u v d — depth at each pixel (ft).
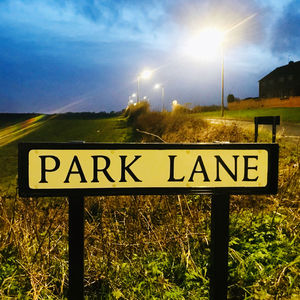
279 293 6.89
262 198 12.55
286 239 9.45
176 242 9.25
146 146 4.83
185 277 7.97
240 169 4.98
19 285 7.47
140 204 11.15
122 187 4.82
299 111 113.50
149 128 62.64
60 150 4.71
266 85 201.77
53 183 4.71
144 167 4.84
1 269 7.93
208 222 10.77
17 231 9.16
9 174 41.45
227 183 4.97
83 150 4.74
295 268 7.77
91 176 4.76
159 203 11.27
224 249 5.08
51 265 8.17
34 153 4.67
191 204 12.14
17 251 8.62
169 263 8.52
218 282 5.13
